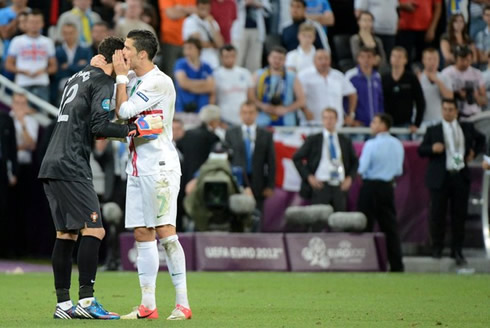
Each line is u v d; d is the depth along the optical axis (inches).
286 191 2313.0
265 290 1574.8
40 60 2469.2
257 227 2145.7
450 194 2220.7
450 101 2204.7
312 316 1135.6
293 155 2201.0
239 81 2412.6
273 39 2704.2
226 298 1416.1
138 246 1090.7
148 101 1064.2
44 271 2085.4
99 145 2129.7
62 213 1086.4
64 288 1099.9
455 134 2207.2
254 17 2652.6
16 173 2361.0
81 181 1083.3
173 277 1088.2
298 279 1838.1
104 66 1098.1
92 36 2513.5
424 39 2775.6
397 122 2443.4
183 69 2375.7
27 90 2465.6
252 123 2185.0
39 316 1125.1
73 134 1082.1
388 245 2151.8
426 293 1521.9
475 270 2218.3
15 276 1902.1
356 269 2096.5
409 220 2347.4
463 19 2672.2
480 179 2379.4
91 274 1085.1
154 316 1090.1
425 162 2343.8
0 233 2397.9
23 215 2484.0
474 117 2421.3
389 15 2679.6
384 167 2154.3
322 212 2085.4
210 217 2018.9
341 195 2187.5
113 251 2123.5
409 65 2731.3
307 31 2509.8
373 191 2153.1
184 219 2182.6
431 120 2492.6
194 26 2539.4
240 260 2060.8
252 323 1039.6
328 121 2188.7
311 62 2508.6
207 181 1989.4
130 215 1083.9
